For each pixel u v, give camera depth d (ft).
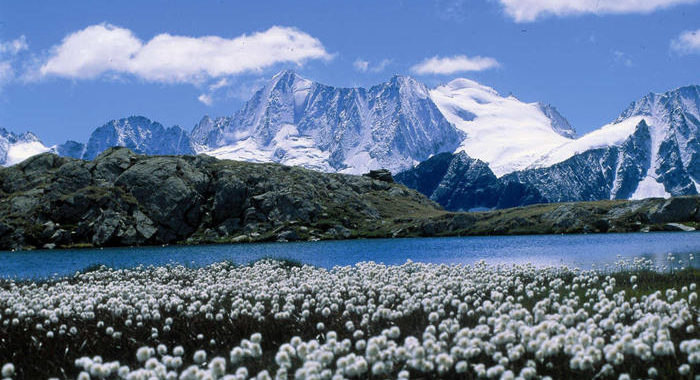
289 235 524.52
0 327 70.18
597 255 239.71
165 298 82.99
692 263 167.63
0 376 45.21
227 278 118.73
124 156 574.97
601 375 42.39
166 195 532.32
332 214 586.04
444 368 41.29
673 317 52.47
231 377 37.91
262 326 65.67
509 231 533.55
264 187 582.76
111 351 60.49
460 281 89.92
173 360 44.80
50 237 478.59
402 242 443.32
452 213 590.96
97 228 492.13
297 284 95.35
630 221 517.96
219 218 553.64
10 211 501.97
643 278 105.09
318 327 59.52
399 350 42.52
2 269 247.50
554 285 89.76
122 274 148.77
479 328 49.49
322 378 38.96
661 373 42.45
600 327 53.11
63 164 551.18
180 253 356.38
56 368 55.47
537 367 44.98
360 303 75.92
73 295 86.22
